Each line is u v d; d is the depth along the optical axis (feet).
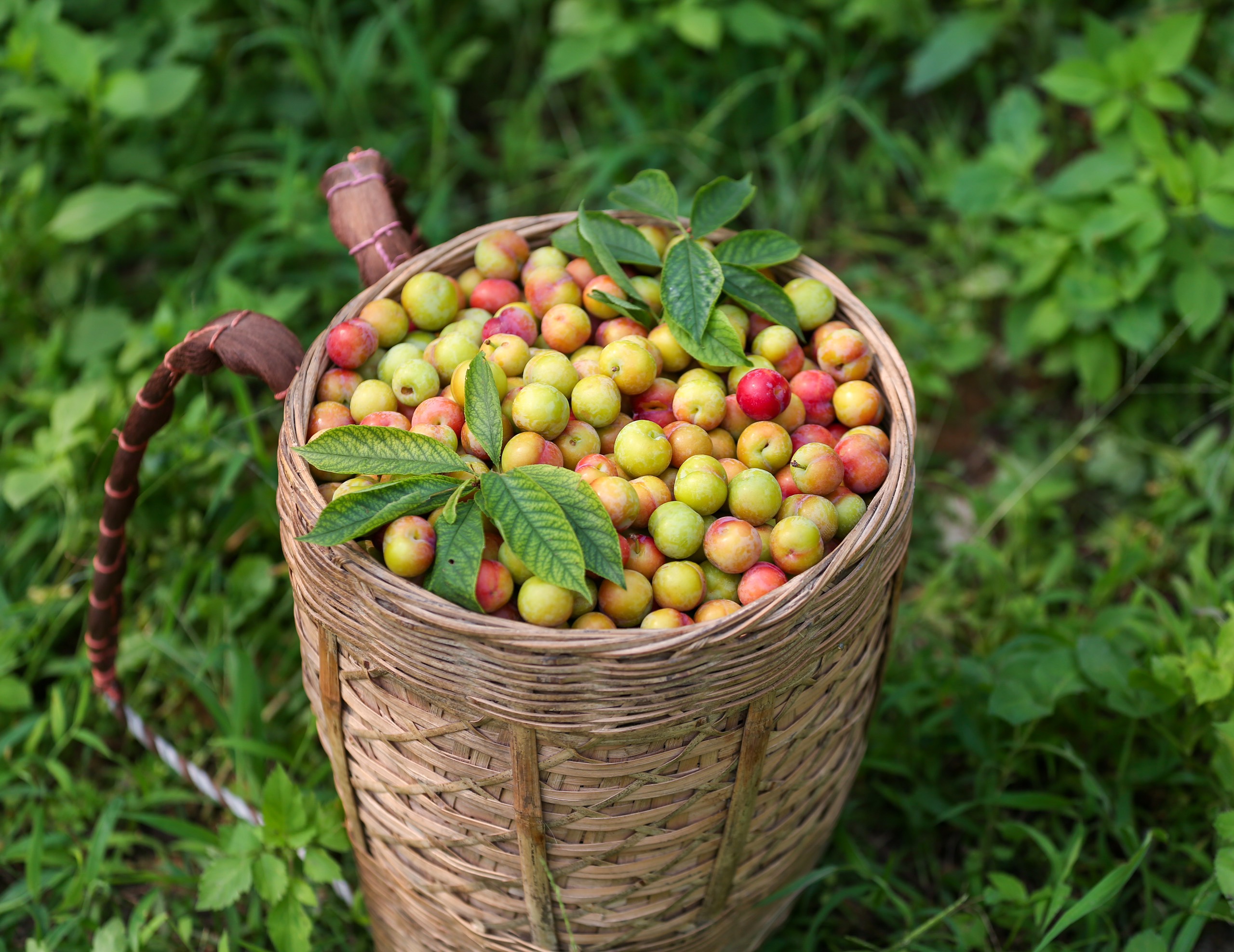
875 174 6.39
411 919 4.11
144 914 4.26
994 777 4.58
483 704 3.53
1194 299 5.27
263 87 6.34
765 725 3.65
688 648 3.47
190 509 5.07
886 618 4.00
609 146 6.16
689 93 6.39
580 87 6.73
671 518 3.73
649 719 3.52
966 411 5.66
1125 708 4.39
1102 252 5.42
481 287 4.09
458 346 3.92
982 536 5.19
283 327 3.99
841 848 4.53
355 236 4.16
